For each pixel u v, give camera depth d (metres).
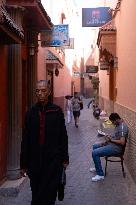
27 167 4.81
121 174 7.93
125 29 9.09
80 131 16.22
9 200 6.13
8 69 7.08
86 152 10.70
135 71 7.34
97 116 21.28
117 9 10.90
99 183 7.21
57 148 4.77
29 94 9.49
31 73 9.52
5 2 7.04
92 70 31.39
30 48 9.43
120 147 7.54
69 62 32.41
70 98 20.19
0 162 6.59
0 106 6.57
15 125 7.04
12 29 5.55
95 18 14.25
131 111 7.72
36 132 4.75
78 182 7.30
